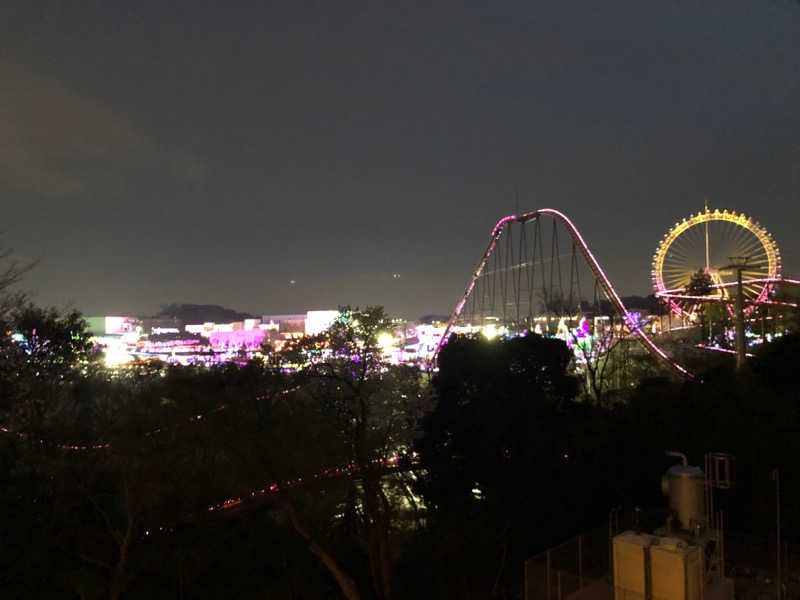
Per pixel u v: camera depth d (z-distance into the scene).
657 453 34.66
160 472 33.78
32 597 35.44
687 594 14.80
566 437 43.38
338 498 38.38
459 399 48.25
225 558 39.06
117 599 33.81
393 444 36.66
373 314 36.41
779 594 18.91
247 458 32.72
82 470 35.03
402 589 38.22
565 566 21.33
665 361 77.00
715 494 29.02
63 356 41.03
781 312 82.94
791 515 27.92
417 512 45.09
